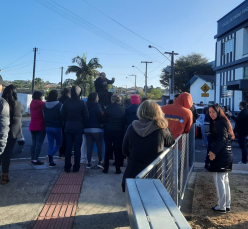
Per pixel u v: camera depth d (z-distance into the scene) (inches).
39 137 248.7
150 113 137.7
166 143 140.1
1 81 163.6
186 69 2020.2
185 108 188.7
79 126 226.7
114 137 228.7
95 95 242.8
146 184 88.0
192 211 184.7
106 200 179.5
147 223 62.1
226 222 168.7
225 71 1145.4
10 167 241.0
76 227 146.6
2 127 144.4
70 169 238.2
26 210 162.1
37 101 245.1
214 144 175.3
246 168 293.6
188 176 245.3
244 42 1007.0
